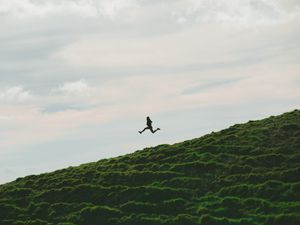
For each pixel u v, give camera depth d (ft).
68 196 168.04
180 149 190.19
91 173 185.47
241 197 147.33
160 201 152.76
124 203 156.04
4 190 185.47
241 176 159.12
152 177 169.78
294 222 127.34
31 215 159.74
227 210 139.95
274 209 136.05
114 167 188.03
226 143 186.80
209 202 147.13
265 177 155.84
